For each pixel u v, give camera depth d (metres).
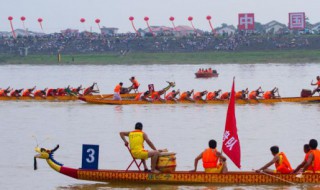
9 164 52.09
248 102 95.75
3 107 95.88
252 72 193.25
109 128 72.00
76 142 62.06
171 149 57.47
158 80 162.12
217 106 93.50
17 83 157.62
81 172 44.34
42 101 103.94
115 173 44.31
